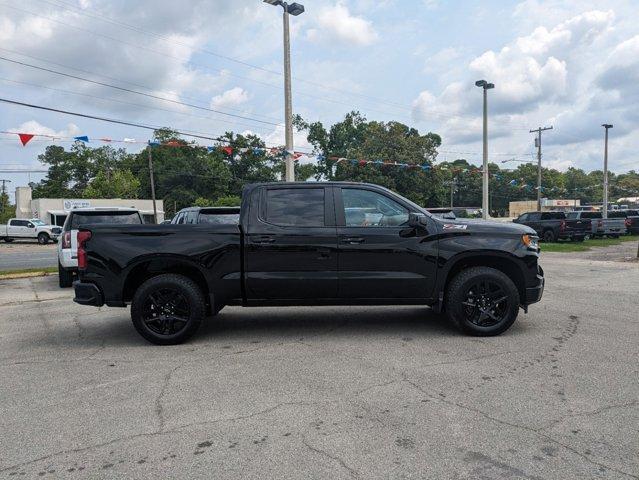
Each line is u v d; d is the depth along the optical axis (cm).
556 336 591
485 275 586
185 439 336
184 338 580
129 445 329
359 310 766
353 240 585
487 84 2770
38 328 693
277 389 426
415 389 420
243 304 596
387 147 5475
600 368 468
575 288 977
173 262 591
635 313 726
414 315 723
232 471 294
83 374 479
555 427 343
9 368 504
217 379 455
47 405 400
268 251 584
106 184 6938
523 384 427
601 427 343
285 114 1919
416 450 314
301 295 591
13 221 3775
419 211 603
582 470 288
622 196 11831
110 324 711
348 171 5512
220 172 7531
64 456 316
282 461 304
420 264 589
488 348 542
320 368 481
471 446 318
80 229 589
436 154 5606
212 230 584
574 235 2545
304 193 602
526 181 9350
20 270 1448
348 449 317
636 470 287
